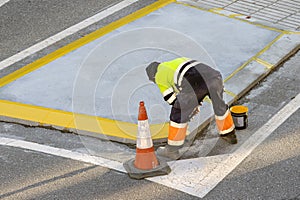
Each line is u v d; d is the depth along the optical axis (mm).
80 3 12484
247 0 12094
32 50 10930
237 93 9375
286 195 7453
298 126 8680
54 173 7984
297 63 10219
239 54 10344
